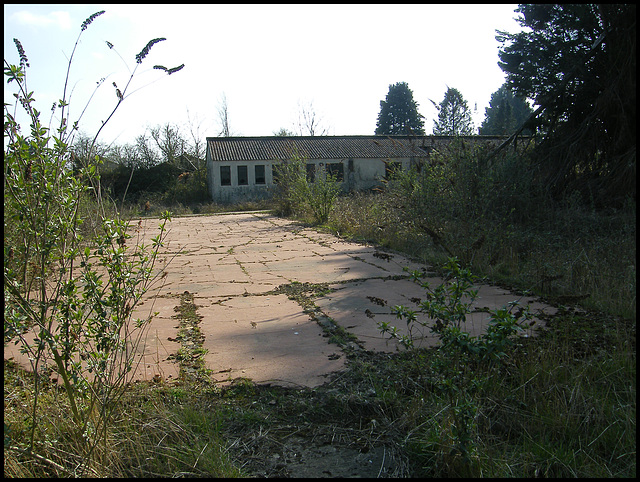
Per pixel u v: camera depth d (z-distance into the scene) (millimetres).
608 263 5695
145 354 3803
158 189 32031
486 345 2402
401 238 8930
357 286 5992
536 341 3715
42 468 2291
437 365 2639
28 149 2312
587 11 9828
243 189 30875
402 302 5168
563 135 11109
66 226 2404
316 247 9594
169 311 5102
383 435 2625
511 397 2824
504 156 9086
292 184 17984
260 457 2461
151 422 2631
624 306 4465
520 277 5863
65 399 2771
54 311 2391
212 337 4207
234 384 3219
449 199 7520
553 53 10719
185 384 3189
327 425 2744
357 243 9828
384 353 3688
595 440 2402
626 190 9398
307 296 5598
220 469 2316
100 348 2443
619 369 3113
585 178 10516
